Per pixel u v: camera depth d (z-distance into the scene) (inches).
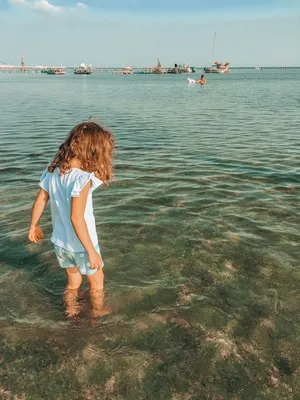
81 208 111.1
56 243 125.2
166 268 163.9
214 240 190.5
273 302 140.8
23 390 100.1
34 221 128.3
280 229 205.0
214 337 121.6
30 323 126.2
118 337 120.6
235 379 105.3
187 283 152.7
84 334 121.4
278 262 169.8
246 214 226.4
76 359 111.0
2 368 106.8
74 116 733.3
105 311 133.4
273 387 102.8
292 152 403.9
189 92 1549.0
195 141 472.4
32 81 2923.2
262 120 676.7
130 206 237.8
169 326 126.6
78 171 114.2
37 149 418.6
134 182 290.7
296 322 129.6
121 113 791.1
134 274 158.6
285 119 687.1
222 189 274.8
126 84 2410.2
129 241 188.4
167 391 101.0
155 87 1994.3
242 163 354.6
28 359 110.3
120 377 105.2
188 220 216.2
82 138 114.5
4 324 125.4
